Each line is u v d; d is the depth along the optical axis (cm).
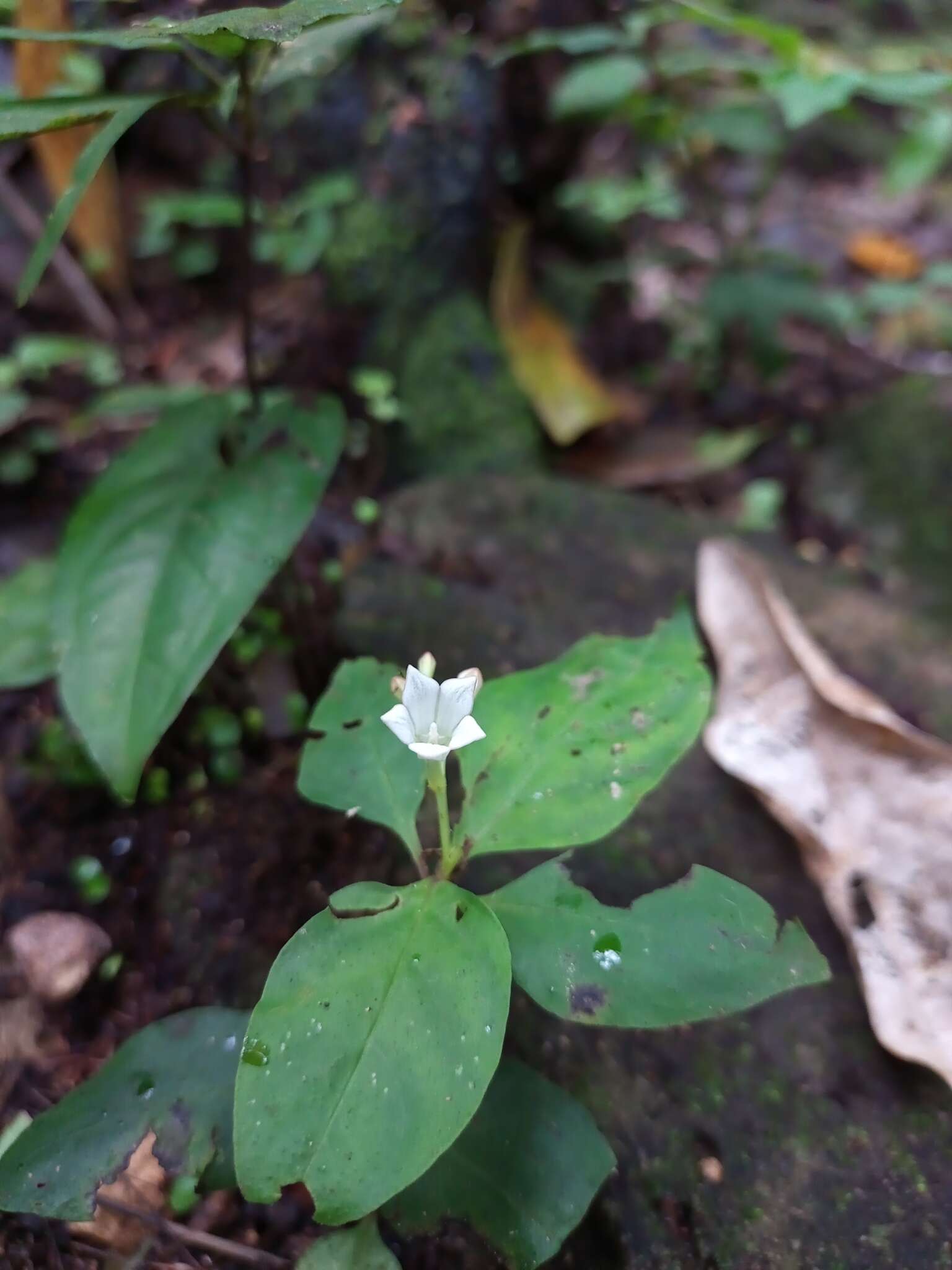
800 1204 16
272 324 36
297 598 23
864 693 20
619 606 26
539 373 35
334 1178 11
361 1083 12
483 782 15
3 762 24
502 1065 14
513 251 37
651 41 32
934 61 32
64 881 21
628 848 20
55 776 23
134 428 34
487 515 29
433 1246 15
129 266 37
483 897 14
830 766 19
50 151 25
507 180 37
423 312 35
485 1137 14
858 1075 17
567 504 30
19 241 37
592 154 45
